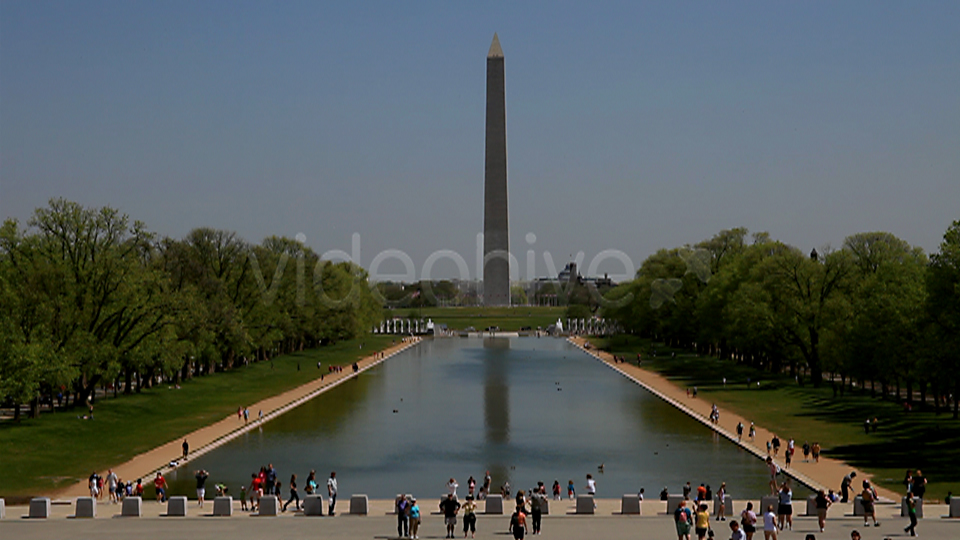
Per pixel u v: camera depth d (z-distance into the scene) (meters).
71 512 64.62
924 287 105.00
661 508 66.62
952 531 55.31
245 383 157.75
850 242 150.62
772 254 164.88
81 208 115.88
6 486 77.00
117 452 93.38
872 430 103.50
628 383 164.62
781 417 116.25
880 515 61.88
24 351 93.62
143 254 129.88
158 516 62.72
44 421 106.25
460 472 86.44
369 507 67.62
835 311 127.44
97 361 109.81
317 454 95.31
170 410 123.38
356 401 139.25
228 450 97.19
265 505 63.50
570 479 83.44
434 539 54.56
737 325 154.38
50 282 108.56
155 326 118.69
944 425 103.69
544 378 174.50
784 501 56.47
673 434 107.88
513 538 54.69
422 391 152.50
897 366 108.50
